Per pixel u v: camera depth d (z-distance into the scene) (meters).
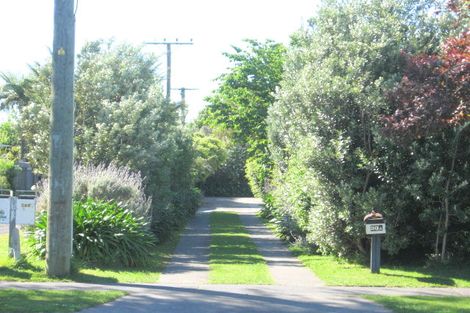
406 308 9.17
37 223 14.20
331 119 14.55
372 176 14.64
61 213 11.46
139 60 22.72
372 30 15.05
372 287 11.74
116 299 9.39
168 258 16.27
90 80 20.14
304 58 16.70
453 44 11.95
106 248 13.71
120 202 15.77
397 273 13.46
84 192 16.44
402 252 15.41
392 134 12.53
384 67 14.84
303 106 15.30
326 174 14.55
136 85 21.77
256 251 17.98
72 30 11.41
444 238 13.92
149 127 20.03
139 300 9.36
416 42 15.00
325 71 14.65
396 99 12.96
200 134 49.03
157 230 19.47
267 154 30.55
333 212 14.60
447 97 11.66
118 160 19.17
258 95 32.38
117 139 19.34
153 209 20.06
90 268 13.17
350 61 14.79
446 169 13.62
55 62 11.29
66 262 11.59
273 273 13.60
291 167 18.48
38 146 19.78
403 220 14.26
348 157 14.27
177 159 26.66
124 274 12.75
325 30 16.19
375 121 13.95
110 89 20.28
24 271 11.88
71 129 11.44
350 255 15.20
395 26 15.09
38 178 31.27
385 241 14.12
